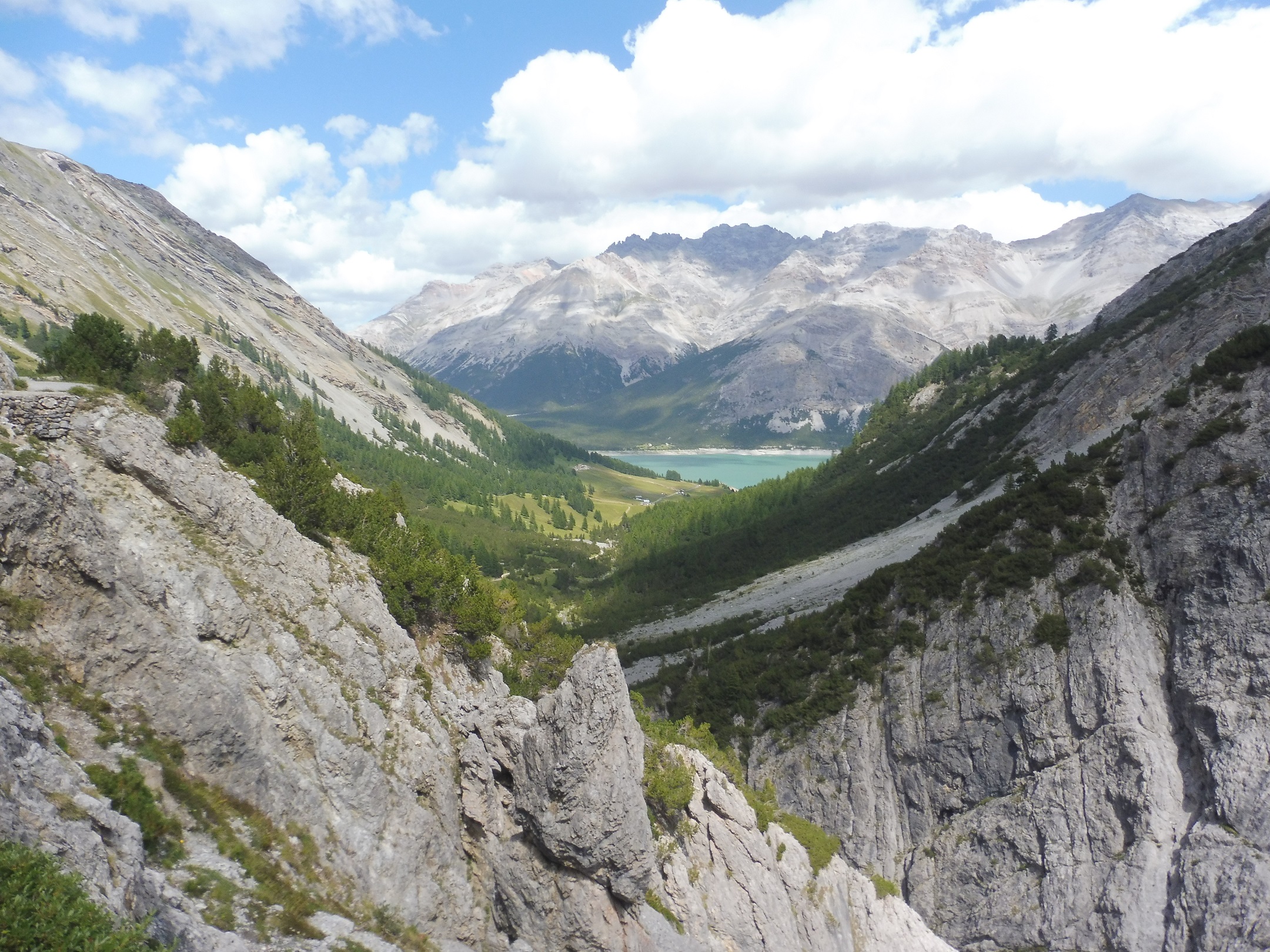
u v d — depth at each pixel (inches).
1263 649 2217.0
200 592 1256.8
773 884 1708.9
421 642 1807.3
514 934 1403.8
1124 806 2267.5
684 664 3754.9
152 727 1104.8
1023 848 2346.2
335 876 1190.9
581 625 5669.3
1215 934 1946.4
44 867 731.4
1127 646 2459.4
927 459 6018.7
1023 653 2598.4
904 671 2805.1
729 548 6525.6
